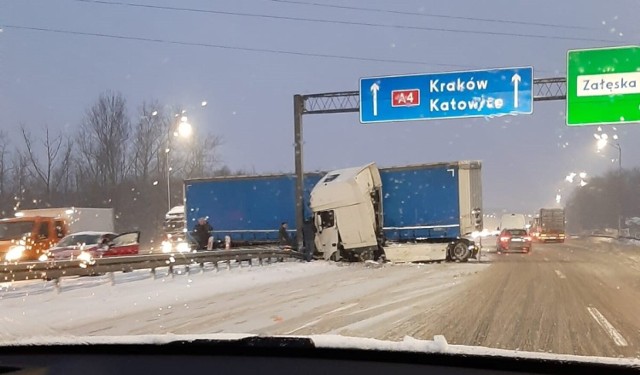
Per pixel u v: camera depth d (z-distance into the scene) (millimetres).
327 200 24781
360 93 23562
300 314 11023
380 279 17844
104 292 14586
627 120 20844
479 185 26016
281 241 26250
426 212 25594
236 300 13391
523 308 11461
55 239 22125
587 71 21219
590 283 16031
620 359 4164
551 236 51344
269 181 28859
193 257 19406
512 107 21859
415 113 22797
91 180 52125
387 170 26078
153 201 53031
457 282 16609
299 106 25078
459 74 22344
